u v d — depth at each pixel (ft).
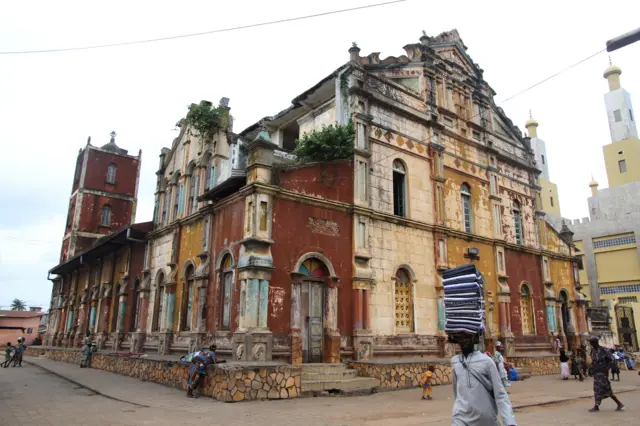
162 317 64.44
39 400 38.34
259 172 46.70
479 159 74.43
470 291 15.85
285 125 75.82
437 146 66.28
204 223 56.49
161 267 69.67
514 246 75.36
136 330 73.92
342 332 49.70
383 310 53.88
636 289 123.44
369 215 54.70
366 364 47.24
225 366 37.55
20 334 160.45
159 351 62.18
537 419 31.17
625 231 127.44
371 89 59.82
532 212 84.17
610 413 33.88
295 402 37.01
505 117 84.23
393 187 60.18
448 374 52.54
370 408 34.60
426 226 61.36
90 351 71.15
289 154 58.34
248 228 45.68
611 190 148.87
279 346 44.47
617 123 167.94
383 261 55.36
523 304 76.23
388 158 59.52
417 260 59.47
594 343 36.29
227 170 54.13
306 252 48.55
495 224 73.15
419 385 48.83
